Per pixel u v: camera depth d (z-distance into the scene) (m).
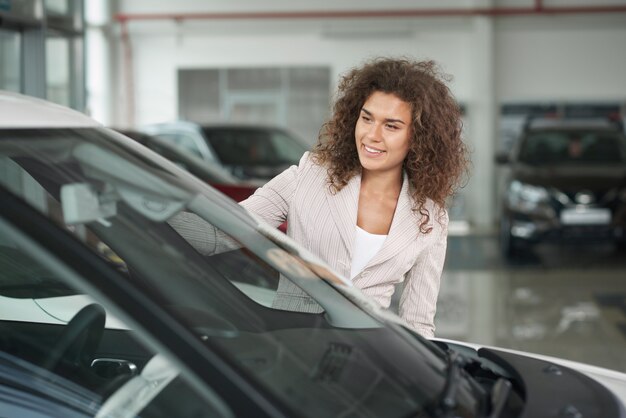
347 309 1.85
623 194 9.98
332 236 2.44
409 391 1.60
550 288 8.95
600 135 11.34
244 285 1.72
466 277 9.72
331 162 2.46
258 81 15.88
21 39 7.89
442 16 15.39
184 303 1.53
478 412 1.60
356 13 15.52
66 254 1.41
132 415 1.45
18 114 1.61
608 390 1.78
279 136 10.96
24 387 1.56
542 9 15.12
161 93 16.02
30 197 1.45
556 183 10.22
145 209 1.63
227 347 1.49
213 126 10.86
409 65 2.41
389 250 2.43
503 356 1.94
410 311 2.52
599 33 15.21
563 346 6.63
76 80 8.84
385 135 2.36
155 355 1.42
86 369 1.61
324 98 15.79
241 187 6.79
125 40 15.88
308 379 1.52
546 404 1.63
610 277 9.51
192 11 15.80
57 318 1.74
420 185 2.41
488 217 15.40
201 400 1.41
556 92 15.38
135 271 1.50
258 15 15.68
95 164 1.61
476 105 15.38
